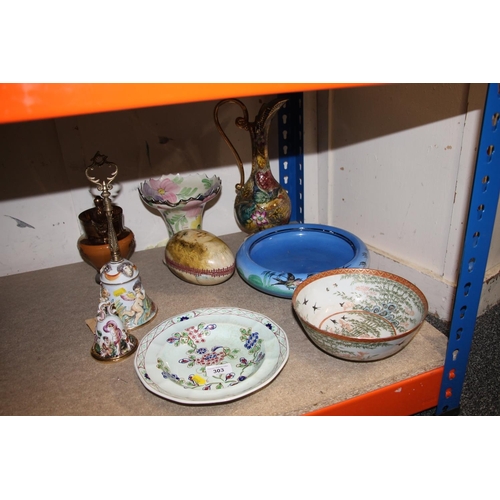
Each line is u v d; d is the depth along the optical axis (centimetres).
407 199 88
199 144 95
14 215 88
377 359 60
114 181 92
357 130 95
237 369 63
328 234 86
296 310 62
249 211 89
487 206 57
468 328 63
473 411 71
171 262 81
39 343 71
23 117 36
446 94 75
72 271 92
